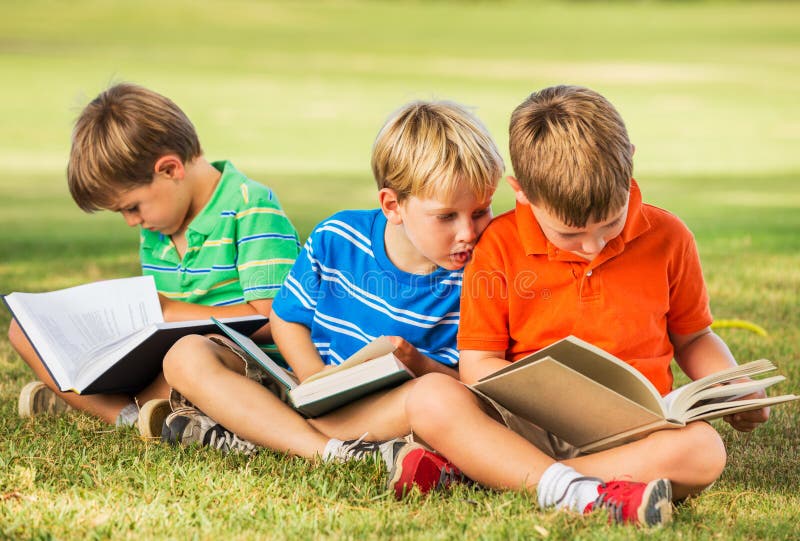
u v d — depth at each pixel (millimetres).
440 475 3475
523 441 3443
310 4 62375
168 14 53625
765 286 7773
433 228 3830
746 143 22781
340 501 3342
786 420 4598
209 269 4676
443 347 4195
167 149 4527
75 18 50438
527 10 64812
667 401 3432
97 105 4582
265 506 3283
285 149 21391
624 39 50094
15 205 14219
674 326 4012
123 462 3748
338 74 34906
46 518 3158
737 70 37906
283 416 3857
